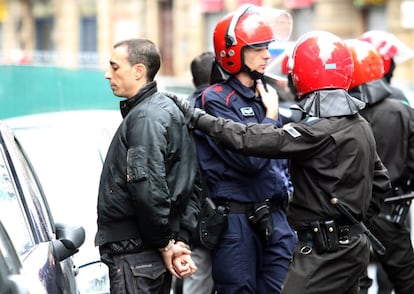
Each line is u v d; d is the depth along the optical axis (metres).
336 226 12.86
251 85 15.04
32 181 12.66
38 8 102.56
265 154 13.00
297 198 13.05
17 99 27.41
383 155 16.88
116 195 12.82
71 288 12.10
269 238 14.91
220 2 81.19
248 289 14.84
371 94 16.73
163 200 12.59
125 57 13.09
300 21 72.69
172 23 89.06
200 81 18.56
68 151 16.58
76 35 97.44
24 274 10.00
